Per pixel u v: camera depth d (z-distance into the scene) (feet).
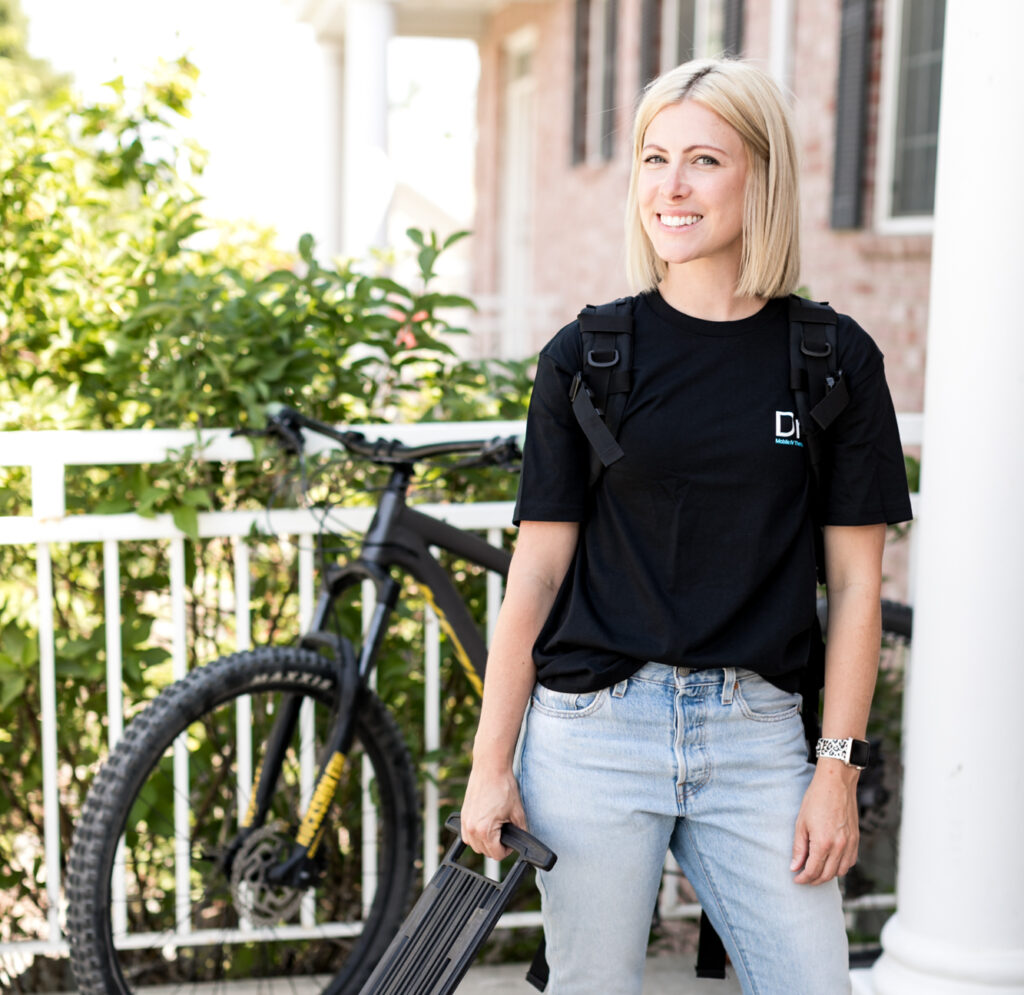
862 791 10.74
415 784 9.41
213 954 10.30
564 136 37.99
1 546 10.27
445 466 9.02
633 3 32.04
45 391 10.49
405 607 10.16
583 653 6.12
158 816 9.87
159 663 10.07
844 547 6.22
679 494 5.93
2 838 10.26
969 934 8.24
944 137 8.07
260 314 10.15
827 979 6.13
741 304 6.14
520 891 10.84
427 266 10.79
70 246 11.01
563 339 6.15
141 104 12.21
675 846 6.45
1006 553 7.98
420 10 45.03
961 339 7.97
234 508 10.21
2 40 70.38
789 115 6.09
